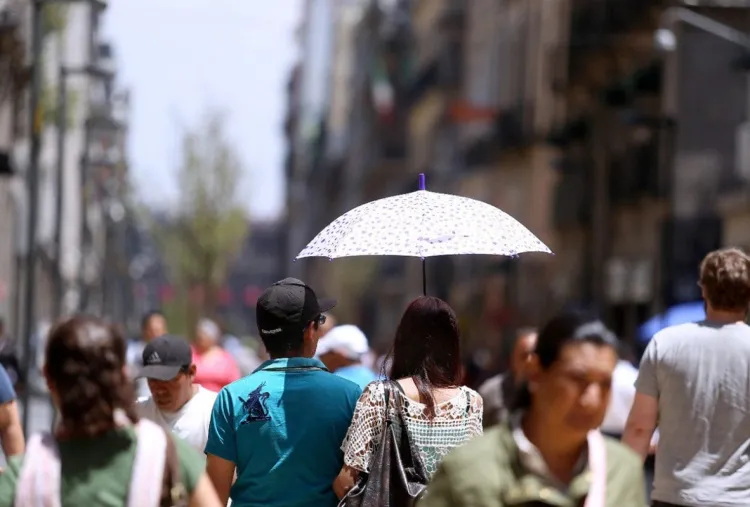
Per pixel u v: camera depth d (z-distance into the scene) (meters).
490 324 107.12
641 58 82.88
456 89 137.38
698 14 60.94
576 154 91.12
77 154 122.94
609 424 25.47
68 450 11.08
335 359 25.23
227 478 15.89
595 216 85.06
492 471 10.77
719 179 70.50
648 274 76.31
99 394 11.01
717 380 16.41
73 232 122.50
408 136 171.12
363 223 17.91
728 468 16.36
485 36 123.38
